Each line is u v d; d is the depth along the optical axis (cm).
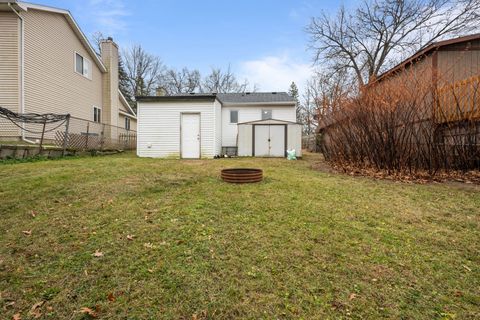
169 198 394
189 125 1168
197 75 3888
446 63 717
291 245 247
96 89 1479
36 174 519
